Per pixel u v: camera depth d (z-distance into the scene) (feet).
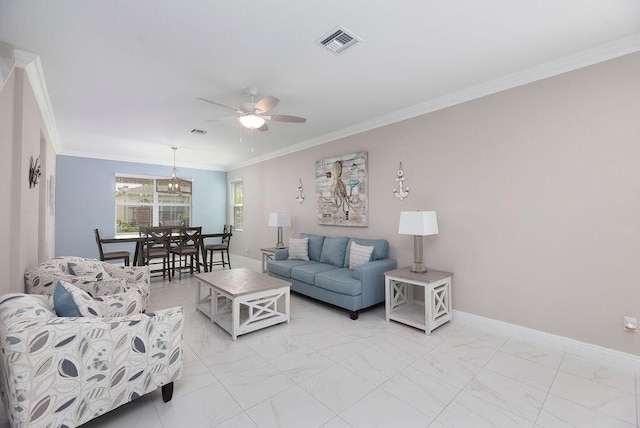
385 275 10.91
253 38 7.30
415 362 7.87
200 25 6.79
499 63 8.55
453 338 9.36
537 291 8.89
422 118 11.73
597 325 7.88
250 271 12.95
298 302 13.24
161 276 18.78
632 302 7.38
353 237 14.65
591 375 7.21
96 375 5.22
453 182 10.80
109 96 10.75
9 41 7.30
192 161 23.98
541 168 8.79
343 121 13.67
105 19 6.54
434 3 6.09
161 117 13.06
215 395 6.48
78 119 13.30
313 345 8.92
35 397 4.65
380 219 13.37
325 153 16.22
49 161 14.93
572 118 8.23
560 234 8.47
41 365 4.71
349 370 7.48
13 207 7.82
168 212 24.14
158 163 23.53
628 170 7.43
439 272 10.85
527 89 9.04
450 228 10.89
